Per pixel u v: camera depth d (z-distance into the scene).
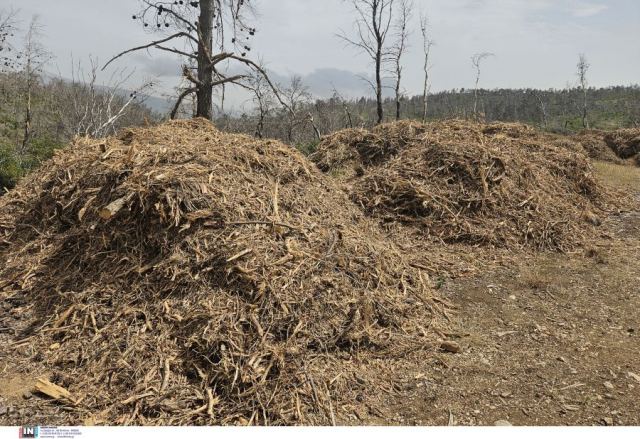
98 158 4.55
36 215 4.78
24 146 9.95
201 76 7.79
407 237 5.74
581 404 2.91
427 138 7.31
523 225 5.92
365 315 3.52
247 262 3.40
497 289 4.61
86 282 3.73
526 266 5.19
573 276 4.93
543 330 3.82
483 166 6.39
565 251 5.65
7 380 2.99
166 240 3.63
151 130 5.28
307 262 3.63
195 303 3.25
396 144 7.85
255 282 3.28
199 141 4.96
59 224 4.52
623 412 2.82
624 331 3.82
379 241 4.99
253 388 2.77
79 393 2.85
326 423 2.70
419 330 3.70
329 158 8.07
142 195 3.78
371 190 6.52
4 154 8.27
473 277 4.88
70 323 3.45
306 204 4.50
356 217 5.20
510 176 6.60
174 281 3.40
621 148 14.95
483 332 3.80
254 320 3.10
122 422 2.63
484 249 5.55
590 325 3.92
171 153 4.27
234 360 2.91
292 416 2.71
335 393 2.91
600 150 14.69
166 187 3.79
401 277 4.28
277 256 3.58
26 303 3.83
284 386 2.84
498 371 3.26
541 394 3.01
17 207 4.99
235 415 2.69
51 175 4.97
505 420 2.77
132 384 2.87
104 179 4.29
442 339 3.63
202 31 7.68
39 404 2.77
